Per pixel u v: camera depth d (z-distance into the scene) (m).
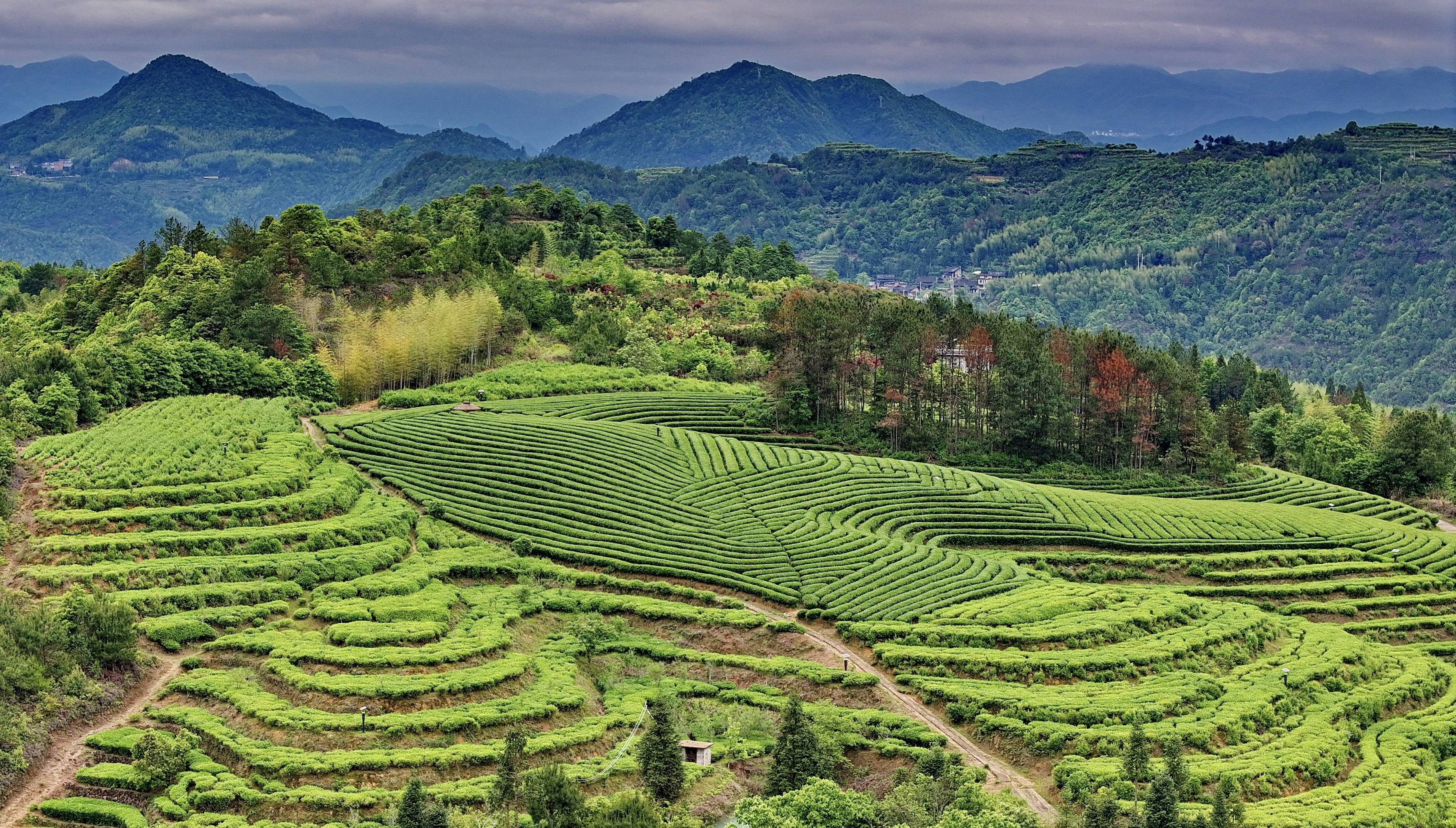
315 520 126.62
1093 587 135.25
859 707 106.12
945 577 133.00
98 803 78.56
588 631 114.25
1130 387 189.75
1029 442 185.38
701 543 135.88
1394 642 142.25
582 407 179.50
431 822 74.56
